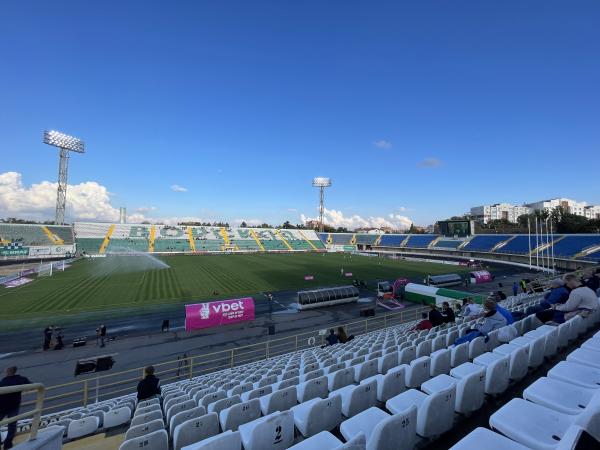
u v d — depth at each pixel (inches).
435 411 145.9
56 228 3004.4
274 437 154.9
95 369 637.3
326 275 1930.4
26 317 1034.7
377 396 209.9
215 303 991.6
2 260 2348.7
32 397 566.3
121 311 1112.8
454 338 377.7
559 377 152.0
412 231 6584.6
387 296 1352.1
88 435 311.6
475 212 7347.4
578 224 3058.6
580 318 287.4
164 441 186.1
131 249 3262.8
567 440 84.4
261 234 4293.8
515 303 745.0
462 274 1975.9
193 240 3718.0
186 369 680.4
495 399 185.5
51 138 2989.7
